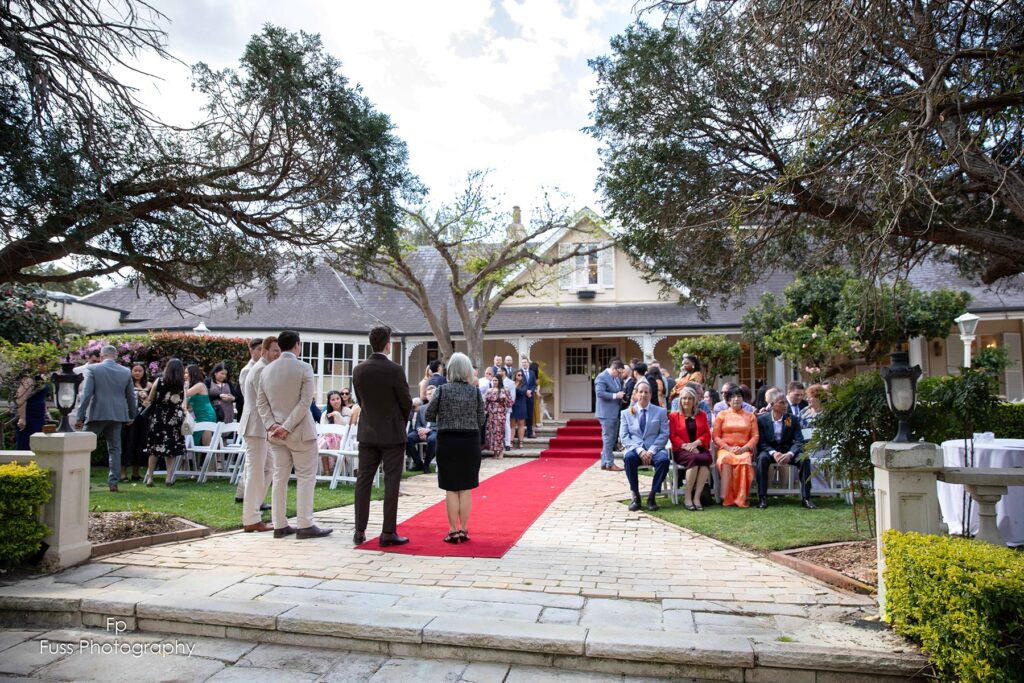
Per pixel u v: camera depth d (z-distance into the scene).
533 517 7.33
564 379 21.61
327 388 19.34
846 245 7.81
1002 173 5.33
